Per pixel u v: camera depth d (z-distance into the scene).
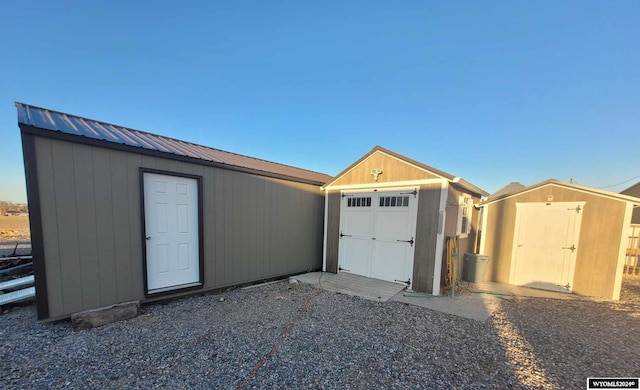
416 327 3.50
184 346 2.80
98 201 3.52
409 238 5.45
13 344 2.79
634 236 7.55
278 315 3.85
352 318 3.79
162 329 3.25
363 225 6.23
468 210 6.86
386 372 2.39
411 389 2.13
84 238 3.41
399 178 5.62
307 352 2.74
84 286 3.42
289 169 7.77
